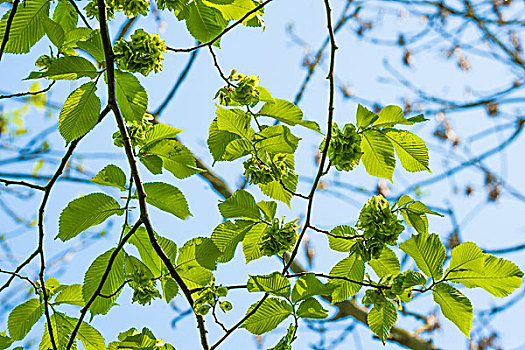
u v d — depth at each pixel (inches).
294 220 128.2
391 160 122.8
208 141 128.4
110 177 126.0
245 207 125.1
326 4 124.9
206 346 120.7
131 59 121.5
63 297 146.3
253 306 124.0
